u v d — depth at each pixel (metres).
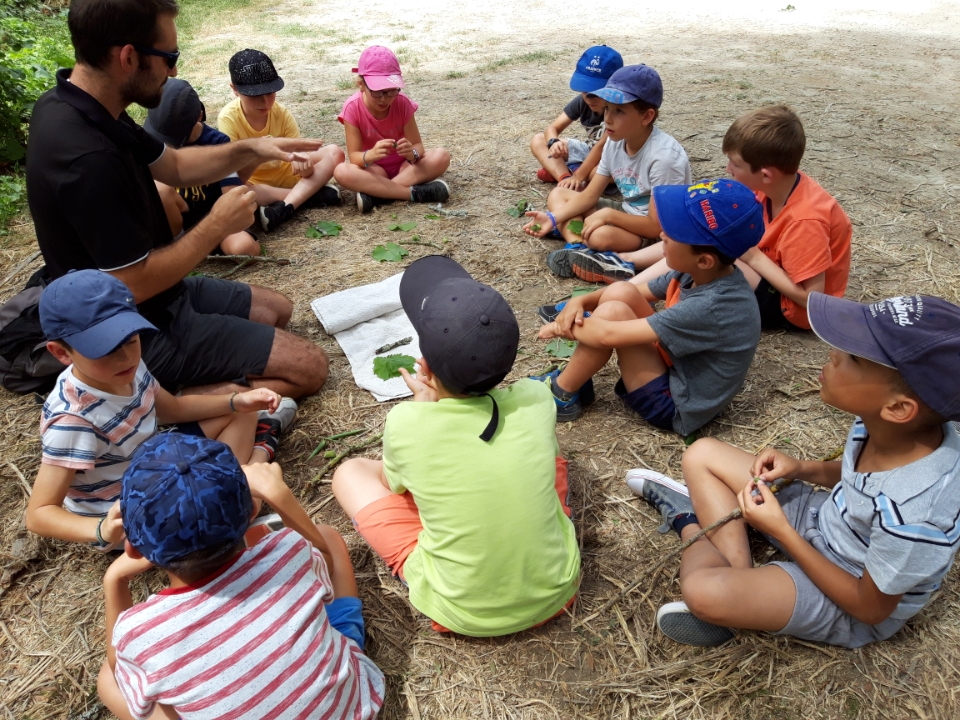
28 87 6.24
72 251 2.72
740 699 2.07
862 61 8.48
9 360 3.07
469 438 2.06
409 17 11.35
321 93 7.59
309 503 2.74
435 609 2.21
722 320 2.64
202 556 1.64
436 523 2.08
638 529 2.60
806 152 5.71
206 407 2.64
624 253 4.16
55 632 2.30
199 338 2.95
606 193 5.05
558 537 2.16
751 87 7.44
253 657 1.67
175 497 1.60
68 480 2.25
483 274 4.19
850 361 1.82
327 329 3.62
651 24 10.73
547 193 5.20
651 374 2.94
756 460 2.34
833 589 2.01
